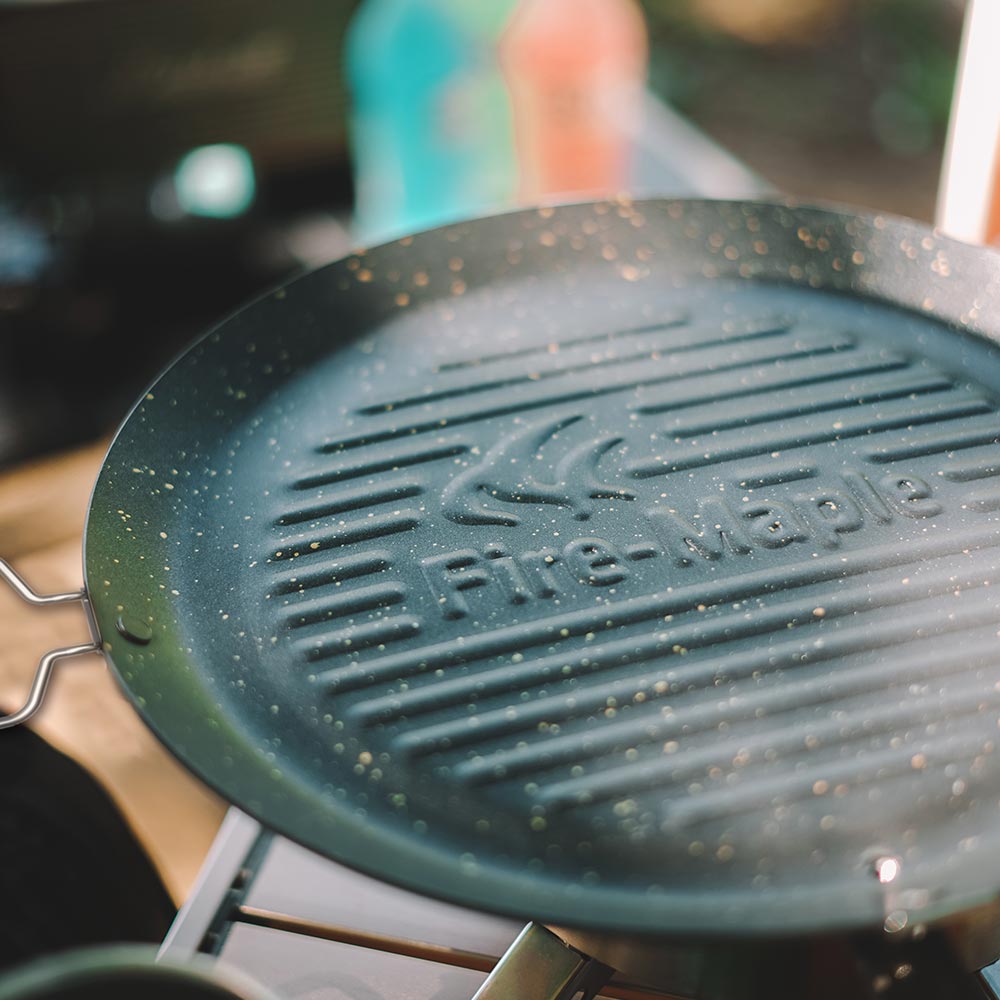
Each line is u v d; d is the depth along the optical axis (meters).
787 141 2.05
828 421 0.68
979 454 0.66
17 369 1.41
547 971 0.60
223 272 1.52
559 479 0.66
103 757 0.86
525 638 0.61
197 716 0.59
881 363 0.70
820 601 0.61
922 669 0.59
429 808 0.57
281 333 0.72
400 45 1.33
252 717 0.60
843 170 1.97
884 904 0.52
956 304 0.72
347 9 1.26
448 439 0.68
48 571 0.96
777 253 0.75
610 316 0.73
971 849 0.55
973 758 0.57
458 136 1.42
